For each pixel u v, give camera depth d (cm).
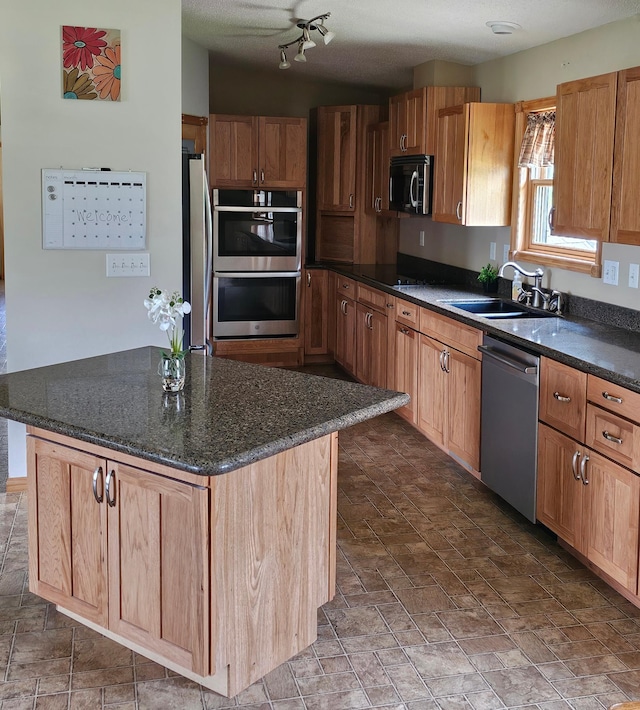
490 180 500
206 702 253
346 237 723
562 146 382
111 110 391
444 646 287
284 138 677
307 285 710
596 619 307
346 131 700
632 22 396
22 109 383
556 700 257
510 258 507
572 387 335
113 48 386
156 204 404
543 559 358
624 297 402
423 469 473
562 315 445
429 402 496
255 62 666
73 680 264
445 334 467
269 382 296
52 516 272
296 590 270
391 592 326
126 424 244
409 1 418
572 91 371
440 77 562
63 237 396
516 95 506
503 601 320
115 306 409
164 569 241
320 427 242
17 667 271
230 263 679
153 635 249
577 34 440
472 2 404
